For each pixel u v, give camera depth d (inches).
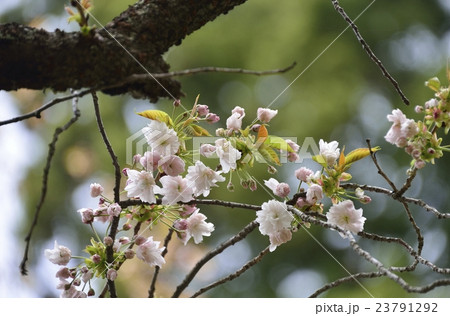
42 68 98.4
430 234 382.3
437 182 387.9
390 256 375.6
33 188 393.4
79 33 100.3
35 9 400.5
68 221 391.9
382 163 393.7
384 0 414.9
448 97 109.0
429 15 415.8
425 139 108.5
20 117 92.5
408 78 405.1
